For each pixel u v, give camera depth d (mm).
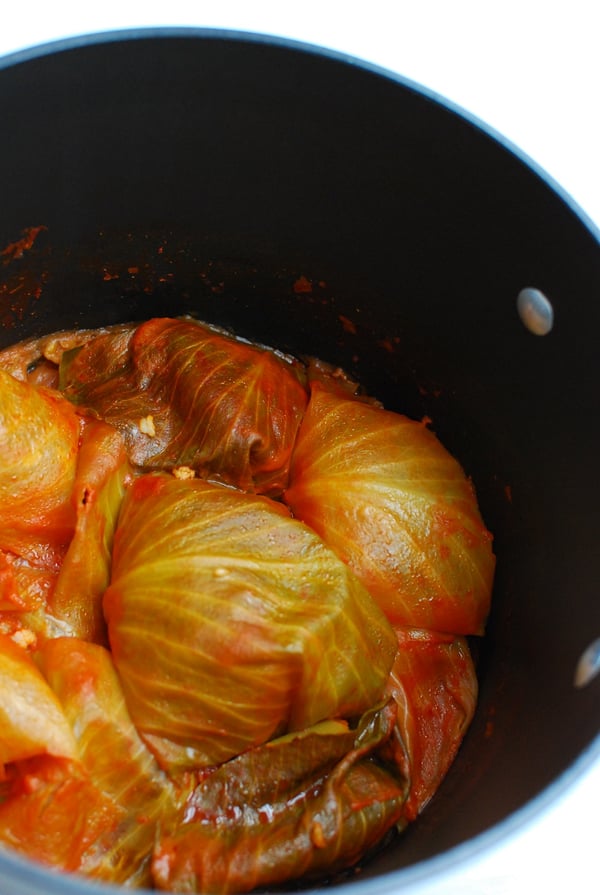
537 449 395
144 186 407
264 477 419
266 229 422
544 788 311
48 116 371
